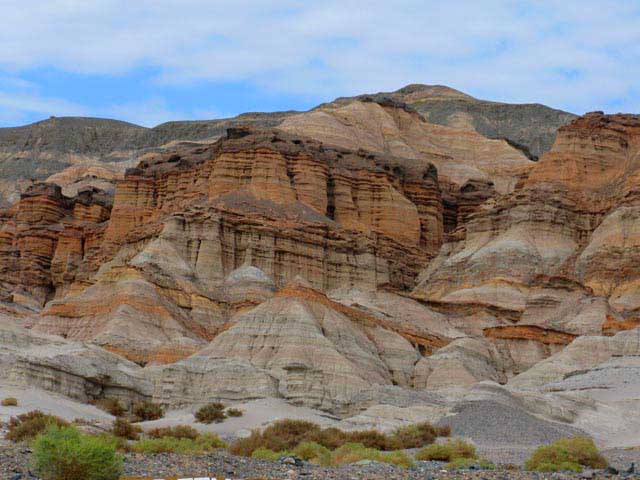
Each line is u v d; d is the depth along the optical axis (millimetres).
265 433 91312
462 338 168000
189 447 74000
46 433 63625
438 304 198125
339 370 138250
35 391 112875
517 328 171625
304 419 111688
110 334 158375
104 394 122500
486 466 69375
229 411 114000
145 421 114000
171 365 126875
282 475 57625
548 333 171375
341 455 72000
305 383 129250
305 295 155375
